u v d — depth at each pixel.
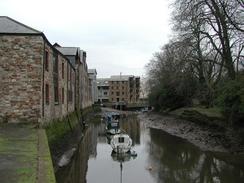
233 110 25.09
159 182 18.42
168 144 31.48
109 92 124.75
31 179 9.15
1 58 19.17
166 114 60.25
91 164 23.52
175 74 38.75
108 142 34.53
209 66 38.12
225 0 27.66
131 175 20.08
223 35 29.00
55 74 24.27
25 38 19.31
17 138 14.95
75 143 28.52
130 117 75.25
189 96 53.62
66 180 19.19
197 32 29.94
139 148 29.84
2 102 18.97
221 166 21.09
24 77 19.17
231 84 25.94
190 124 40.47
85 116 55.31
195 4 28.69
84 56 59.00
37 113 18.95
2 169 10.09
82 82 53.53
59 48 43.44
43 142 14.18
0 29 19.53
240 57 30.31
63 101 28.28
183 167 21.72
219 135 28.64
